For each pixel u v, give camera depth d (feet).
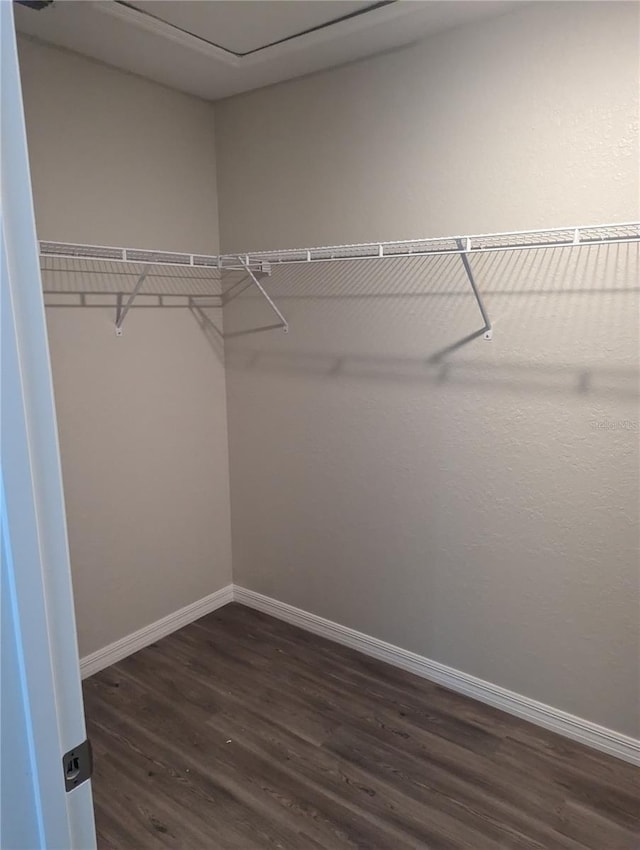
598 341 6.07
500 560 7.11
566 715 6.88
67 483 7.63
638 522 6.12
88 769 2.31
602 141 5.79
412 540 7.82
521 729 7.04
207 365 9.23
